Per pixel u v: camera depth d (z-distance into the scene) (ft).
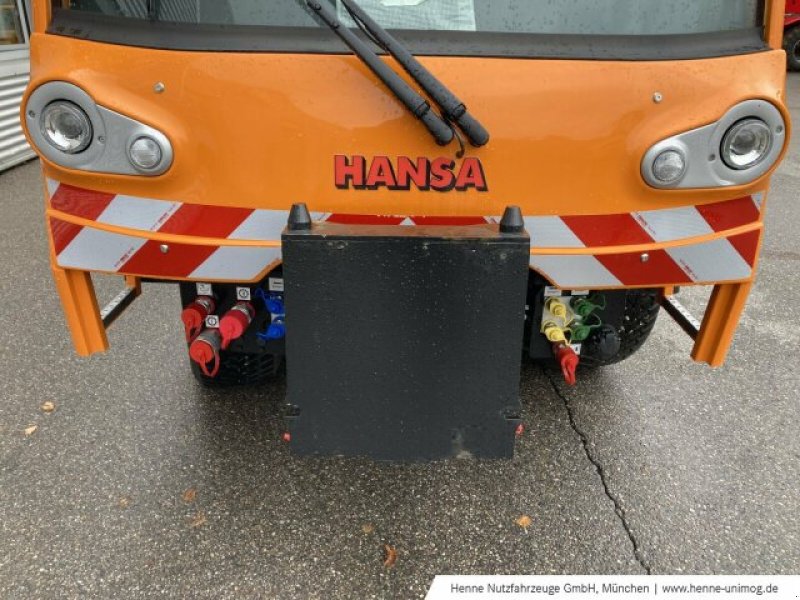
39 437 9.43
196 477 8.77
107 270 6.81
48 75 5.96
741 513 8.40
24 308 13.41
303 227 5.84
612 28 6.46
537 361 11.15
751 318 13.69
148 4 6.09
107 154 6.23
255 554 7.64
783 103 6.30
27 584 7.14
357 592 7.22
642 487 8.82
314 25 6.19
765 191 6.82
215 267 6.66
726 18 6.52
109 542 7.72
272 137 6.21
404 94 5.87
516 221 5.82
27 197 20.89
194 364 9.93
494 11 6.34
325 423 6.42
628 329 9.49
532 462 9.23
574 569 7.59
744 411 10.50
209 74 6.04
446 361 6.15
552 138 6.29
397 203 6.43
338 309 5.98
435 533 8.03
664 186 6.47
